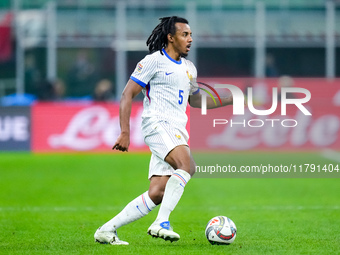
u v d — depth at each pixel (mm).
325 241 24656
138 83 22562
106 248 22656
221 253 21906
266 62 73688
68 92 75375
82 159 61875
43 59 75938
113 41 73062
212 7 73938
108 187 44031
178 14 73438
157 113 22703
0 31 73562
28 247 23578
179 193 21906
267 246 23438
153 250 22328
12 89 76062
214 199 38406
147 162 59219
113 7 73438
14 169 54406
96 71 75562
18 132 66938
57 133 66875
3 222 30219
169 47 23047
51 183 46094
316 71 77000
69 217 31875
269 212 33281
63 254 21969
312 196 39781
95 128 66812
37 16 74312
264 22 73688
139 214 22812
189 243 24016
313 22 73438
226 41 72500
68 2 73188
